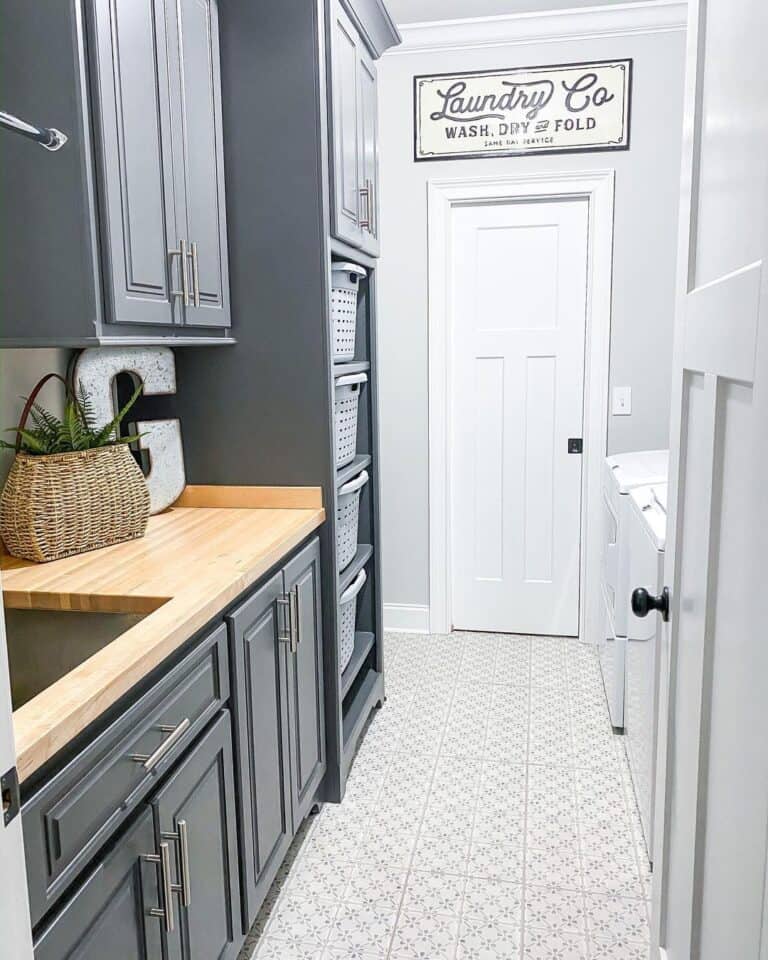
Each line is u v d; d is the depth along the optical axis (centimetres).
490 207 367
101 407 210
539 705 318
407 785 263
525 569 391
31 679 171
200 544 201
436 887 213
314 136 224
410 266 370
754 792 80
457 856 226
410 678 345
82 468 191
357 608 316
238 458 244
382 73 359
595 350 360
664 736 144
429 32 348
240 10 221
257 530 215
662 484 262
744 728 85
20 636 170
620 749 283
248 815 181
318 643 240
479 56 351
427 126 360
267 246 232
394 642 387
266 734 194
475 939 194
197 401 243
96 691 117
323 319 233
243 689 178
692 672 119
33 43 155
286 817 210
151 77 179
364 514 310
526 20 339
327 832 238
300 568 222
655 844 154
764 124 82
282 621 206
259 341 237
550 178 353
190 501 248
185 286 197
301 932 198
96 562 186
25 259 163
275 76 223
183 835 145
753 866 80
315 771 238
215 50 218
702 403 115
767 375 77
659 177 345
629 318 356
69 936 112
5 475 199
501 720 306
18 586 169
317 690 239
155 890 137
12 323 166
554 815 244
